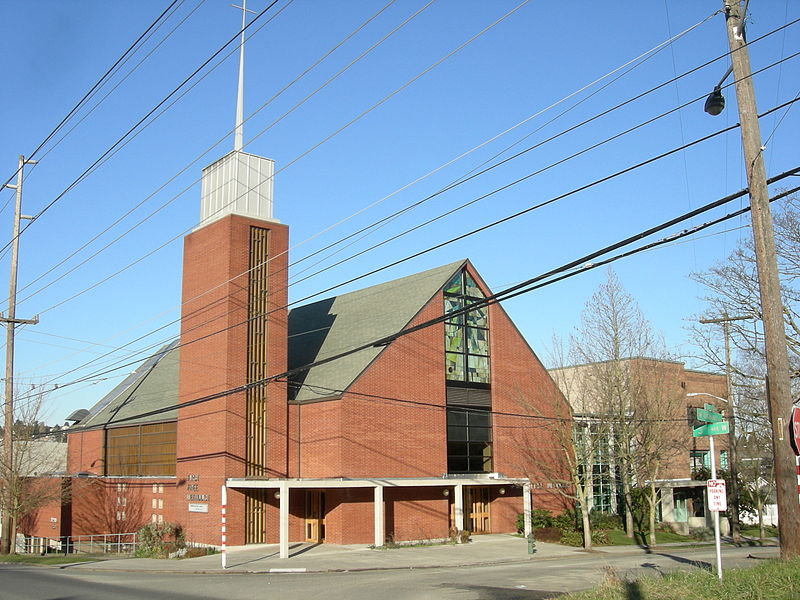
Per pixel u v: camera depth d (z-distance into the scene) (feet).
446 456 126.00
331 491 115.85
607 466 150.61
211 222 123.34
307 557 100.89
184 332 126.62
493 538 127.95
